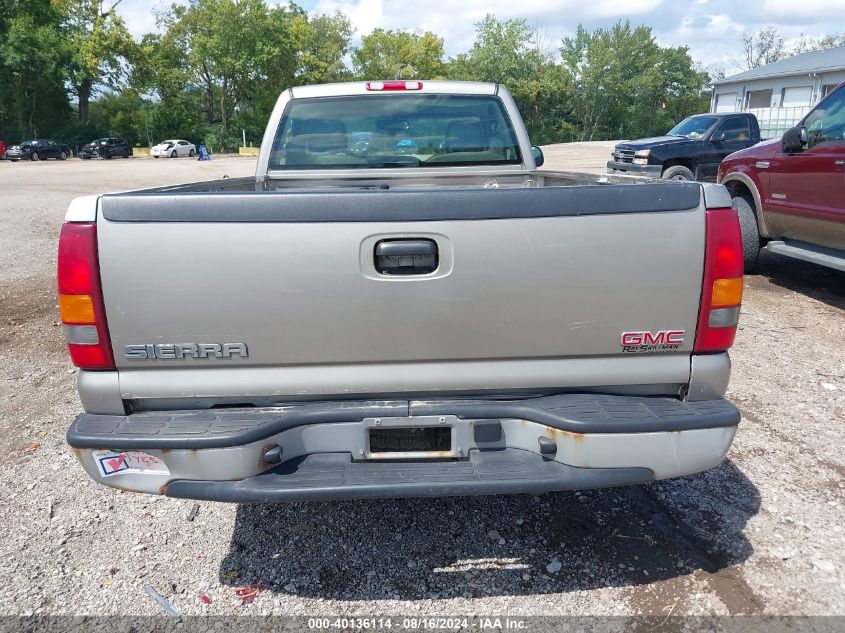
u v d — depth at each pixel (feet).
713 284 7.68
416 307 7.57
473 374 7.83
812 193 20.51
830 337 17.83
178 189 9.46
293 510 10.48
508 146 15.31
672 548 9.25
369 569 9.03
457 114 15.11
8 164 123.65
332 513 10.37
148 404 7.88
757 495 10.48
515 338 7.71
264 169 15.12
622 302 7.66
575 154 120.67
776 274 25.18
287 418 7.66
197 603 8.41
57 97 185.88
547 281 7.56
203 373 7.72
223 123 203.10
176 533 9.93
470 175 15.02
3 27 167.94
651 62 250.37
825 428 12.66
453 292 7.55
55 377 16.25
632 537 9.53
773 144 22.68
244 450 7.40
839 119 19.76
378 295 7.52
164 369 7.70
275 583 8.79
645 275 7.61
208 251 7.37
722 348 7.91
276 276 7.43
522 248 7.49
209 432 7.41
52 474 11.69
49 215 44.01
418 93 14.88
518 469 7.57
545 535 9.66
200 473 7.44
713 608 8.07
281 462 7.66
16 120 180.14
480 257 7.48
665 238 7.55
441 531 9.84
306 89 14.88
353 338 7.63
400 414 7.73
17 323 20.62
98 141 150.92
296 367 7.76
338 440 7.83
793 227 21.93
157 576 8.95
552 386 7.95
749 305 21.03
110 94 216.54
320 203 7.34
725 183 25.61
